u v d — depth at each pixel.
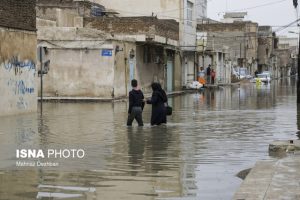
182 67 55.09
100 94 35.25
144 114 24.95
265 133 17.56
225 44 90.62
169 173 10.84
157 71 47.00
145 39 41.47
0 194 9.05
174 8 54.09
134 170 11.13
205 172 10.92
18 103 23.08
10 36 22.16
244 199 7.79
